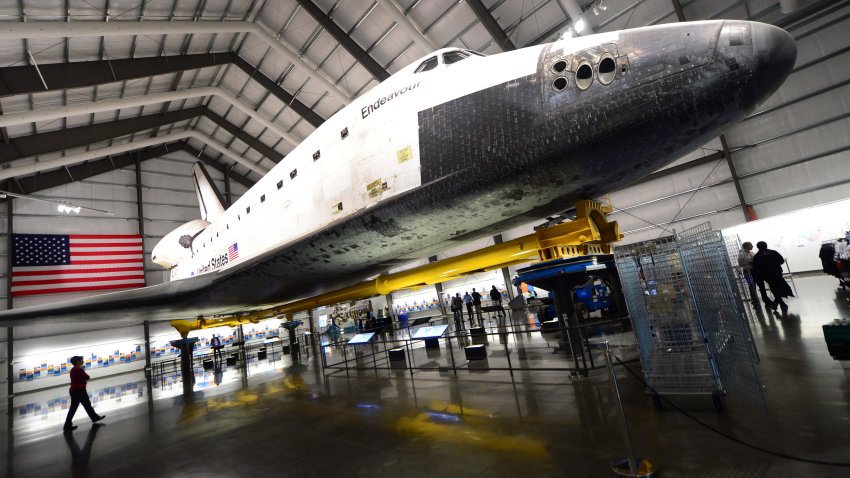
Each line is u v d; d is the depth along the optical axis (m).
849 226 12.72
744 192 15.82
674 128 2.98
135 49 14.84
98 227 22.31
